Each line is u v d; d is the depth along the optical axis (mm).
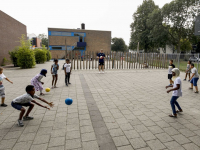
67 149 2805
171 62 8055
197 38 30766
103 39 40938
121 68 16609
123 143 3004
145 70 14930
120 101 5562
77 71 13570
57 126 3670
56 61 7258
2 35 19594
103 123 3840
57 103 5289
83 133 3359
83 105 5113
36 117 4168
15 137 3182
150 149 2824
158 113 4488
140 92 6816
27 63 16953
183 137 3227
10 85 8133
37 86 6004
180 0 27969
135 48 41750
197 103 5406
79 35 39469
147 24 33906
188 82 9359
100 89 7293
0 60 19078
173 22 30438
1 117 4160
